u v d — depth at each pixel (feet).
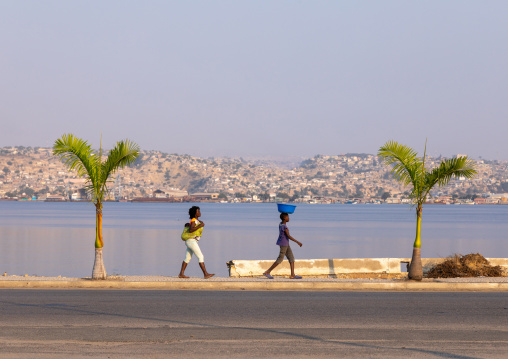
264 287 89.66
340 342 52.90
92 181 93.71
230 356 47.65
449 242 345.92
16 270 181.57
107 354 47.98
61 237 357.41
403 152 98.73
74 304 72.59
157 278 95.30
